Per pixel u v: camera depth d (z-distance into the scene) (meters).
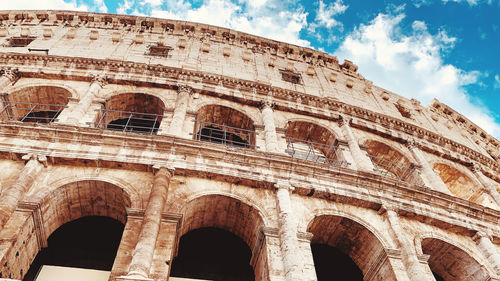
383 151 29.61
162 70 28.05
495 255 20.50
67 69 26.92
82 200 18.44
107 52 30.98
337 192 20.27
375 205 20.50
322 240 20.30
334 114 29.55
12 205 15.56
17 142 18.72
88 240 18.77
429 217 21.16
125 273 14.01
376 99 36.78
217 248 19.86
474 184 30.31
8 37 32.69
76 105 23.50
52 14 36.06
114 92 25.92
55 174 18.06
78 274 17.02
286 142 25.33
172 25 36.59
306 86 33.81
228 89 28.38
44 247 16.95
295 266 15.45
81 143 19.27
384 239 19.03
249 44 37.44
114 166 18.88
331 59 39.88
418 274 16.97
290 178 20.23
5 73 25.64
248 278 18.84
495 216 23.02
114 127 26.81
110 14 36.41
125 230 15.82
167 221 16.52
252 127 26.27
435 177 26.72
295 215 18.80
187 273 18.25
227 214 19.30
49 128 19.19
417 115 38.31
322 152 28.53
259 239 17.45
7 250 14.09
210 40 36.22
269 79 32.56
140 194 17.78
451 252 21.14
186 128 23.28
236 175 19.50
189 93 26.69
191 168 19.20
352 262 21.23
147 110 26.91
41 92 25.70
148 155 19.36
